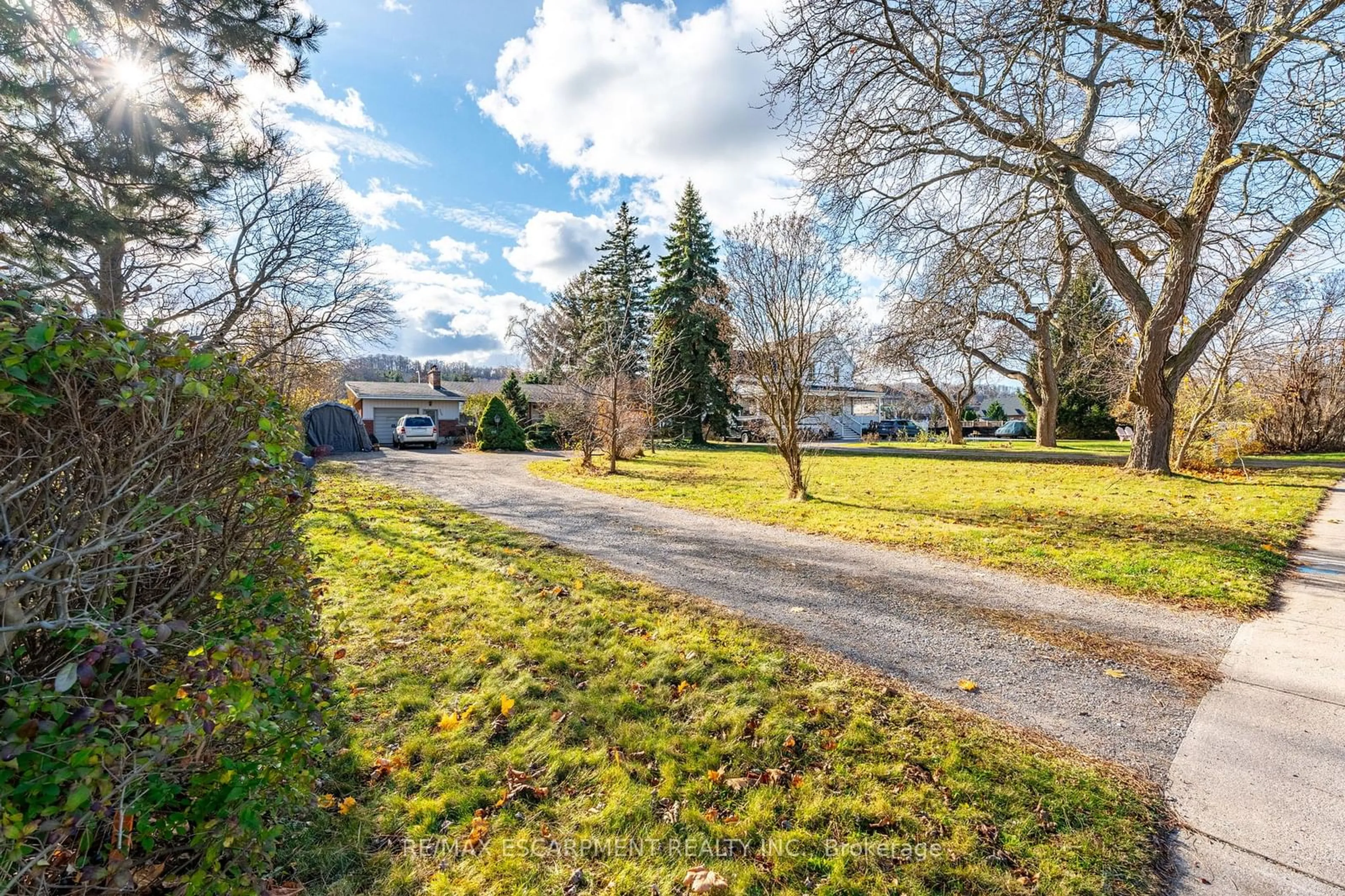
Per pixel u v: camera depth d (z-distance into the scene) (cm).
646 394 1983
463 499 1098
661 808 248
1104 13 732
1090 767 272
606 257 3612
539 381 3797
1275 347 1380
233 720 169
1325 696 337
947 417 2797
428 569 589
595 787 260
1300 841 226
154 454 172
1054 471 1416
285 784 199
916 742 291
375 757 280
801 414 1097
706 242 2805
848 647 405
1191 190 1021
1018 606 489
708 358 2764
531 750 287
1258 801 249
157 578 199
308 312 1320
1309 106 671
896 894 204
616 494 1157
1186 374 1301
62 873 151
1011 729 305
